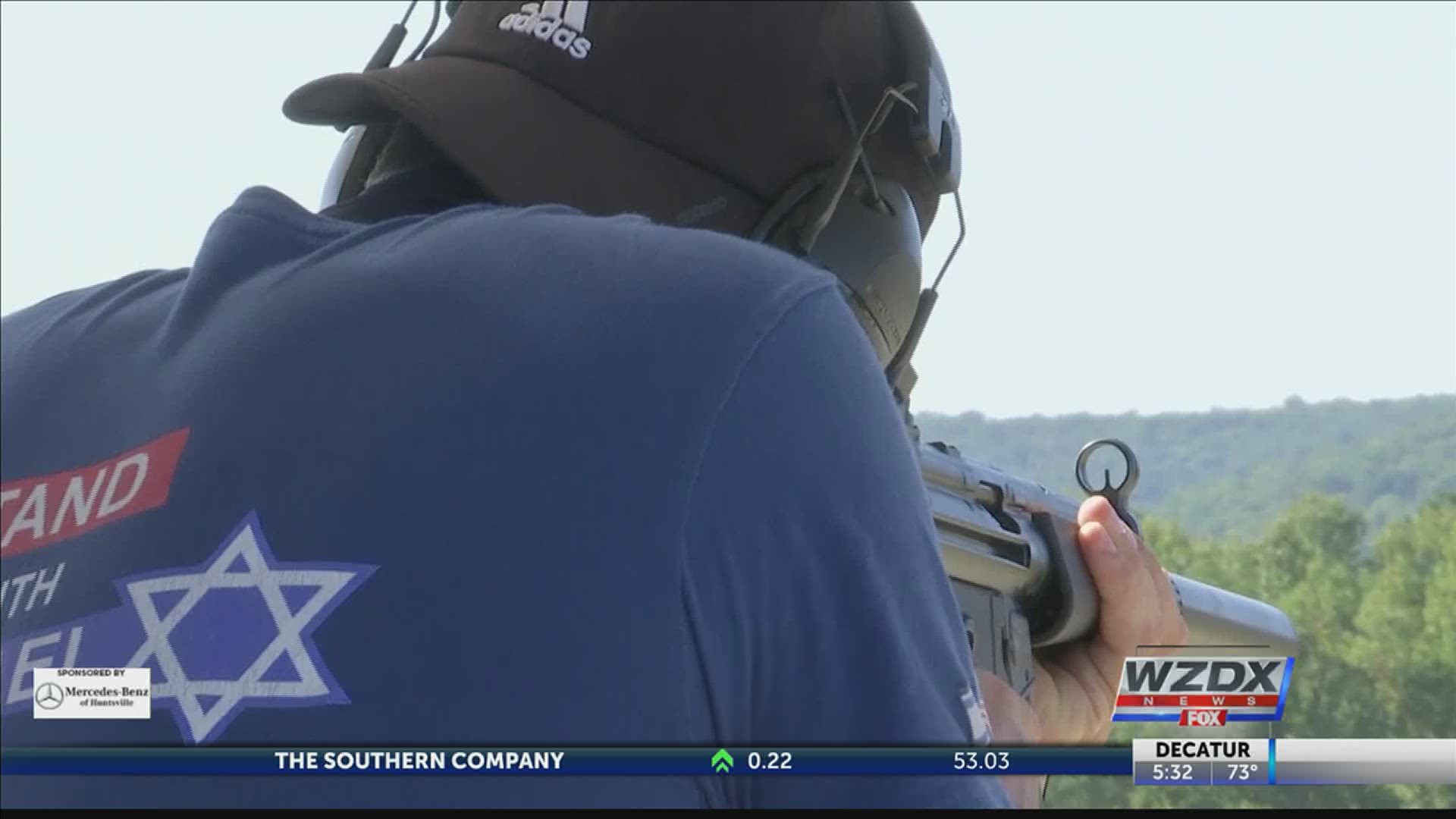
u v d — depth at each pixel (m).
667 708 2.01
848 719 2.16
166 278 2.83
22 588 2.38
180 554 2.21
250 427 2.26
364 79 2.79
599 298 2.18
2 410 2.67
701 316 2.12
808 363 2.15
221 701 2.09
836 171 3.06
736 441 2.06
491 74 2.86
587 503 2.03
